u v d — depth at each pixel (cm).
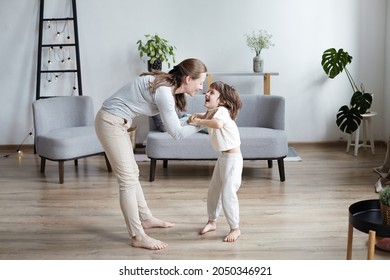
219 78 681
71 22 679
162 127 554
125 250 367
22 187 521
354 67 680
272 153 527
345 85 683
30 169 592
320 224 411
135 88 358
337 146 692
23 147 693
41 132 557
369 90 684
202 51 677
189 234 395
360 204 322
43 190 511
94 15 674
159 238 388
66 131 559
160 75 354
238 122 583
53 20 672
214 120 355
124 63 681
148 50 636
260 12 670
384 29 673
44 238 390
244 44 675
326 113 688
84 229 407
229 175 374
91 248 371
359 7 669
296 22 671
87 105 596
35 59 684
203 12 671
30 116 693
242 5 669
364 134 658
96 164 611
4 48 682
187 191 501
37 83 674
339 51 636
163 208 454
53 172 577
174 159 532
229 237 379
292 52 676
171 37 675
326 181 530
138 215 372
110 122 358
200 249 367
